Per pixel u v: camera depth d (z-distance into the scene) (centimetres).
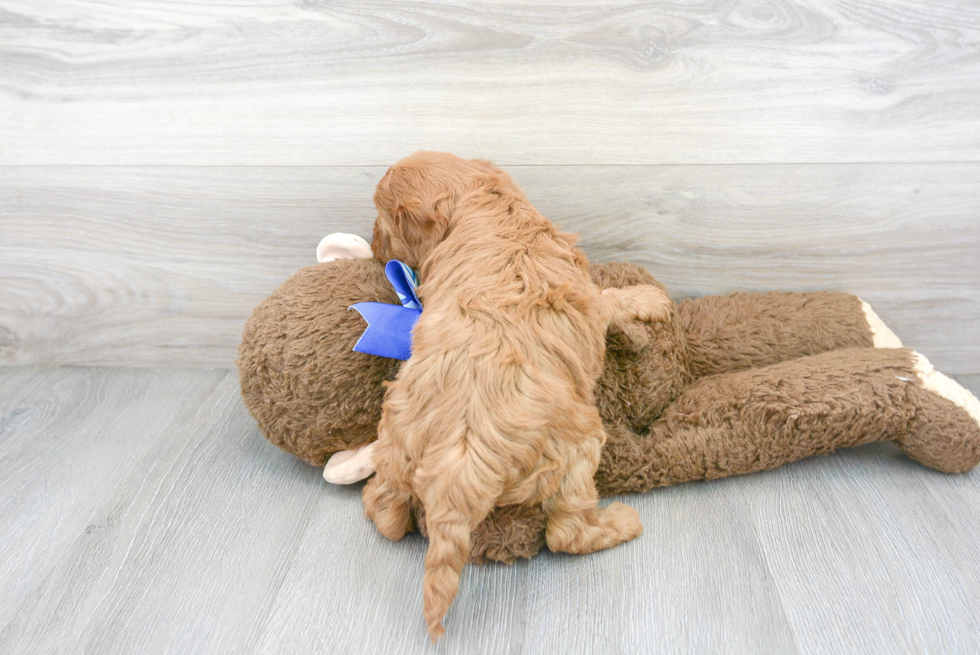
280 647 101
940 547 115
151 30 141
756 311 149
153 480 136
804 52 138
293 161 150
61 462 141
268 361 125
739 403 128
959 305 159
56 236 159
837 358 133
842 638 99
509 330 102
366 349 117
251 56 142
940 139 144
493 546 112
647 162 147
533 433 97
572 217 153
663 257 157
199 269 162
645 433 134
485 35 138
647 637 100
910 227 152
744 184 149
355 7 137
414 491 104
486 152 148
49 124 148
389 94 143
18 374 173
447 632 102
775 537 118
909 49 138
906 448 130
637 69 140
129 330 170
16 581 113
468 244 111
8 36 142
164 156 150
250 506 129
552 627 103
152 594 110
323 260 144
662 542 117
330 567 115
